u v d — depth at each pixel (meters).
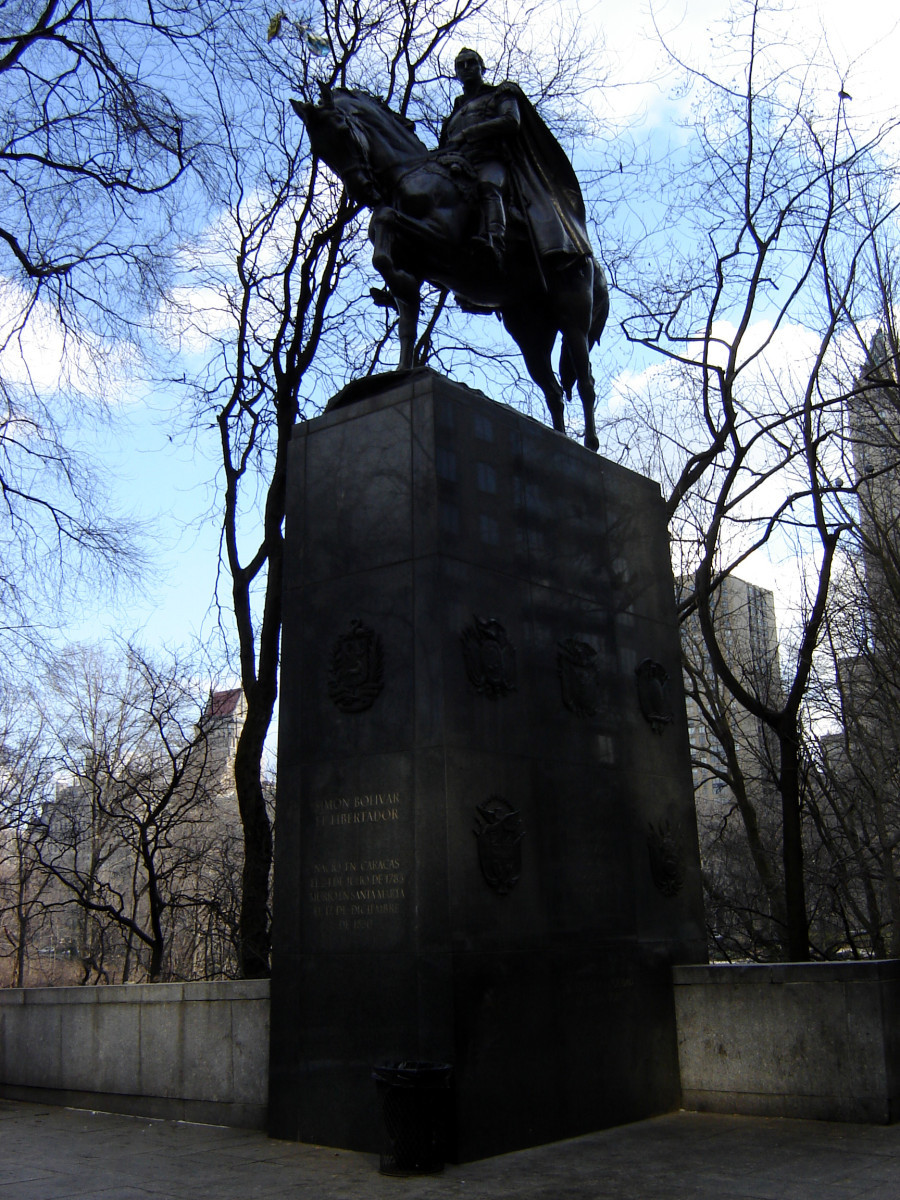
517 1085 7.68
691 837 10.57
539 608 9.23
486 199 10.07
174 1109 9.51
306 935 8.25
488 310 11.28
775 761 24.91
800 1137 8.00
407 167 10.15
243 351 19.00
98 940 32.22
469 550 8.59
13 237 15.95
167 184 15.89
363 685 8.38
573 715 9.29
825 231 18.42
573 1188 6.47
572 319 11.00
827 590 18.62
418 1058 7.40
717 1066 9.30
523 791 8.47
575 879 8.80
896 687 20.89
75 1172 7.26
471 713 8.14
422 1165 6.84
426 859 7.68
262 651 17.81
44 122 15.19
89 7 14.84
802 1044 8.88
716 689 25.20
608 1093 8.55
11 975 43.88
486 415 9.20
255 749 17.77
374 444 8.95
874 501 20.83
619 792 9.66
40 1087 10.80
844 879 20.36
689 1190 6.37
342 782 8.32
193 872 30.59
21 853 30.05
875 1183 6.43
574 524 10.02
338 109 9.84
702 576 18.73
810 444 17.61
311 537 9.15
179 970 29.22
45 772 33.94
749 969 9.26
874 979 8.60
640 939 9.41
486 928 7.74
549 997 8.18
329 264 18.41
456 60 11.05
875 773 21.53
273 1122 8.20
